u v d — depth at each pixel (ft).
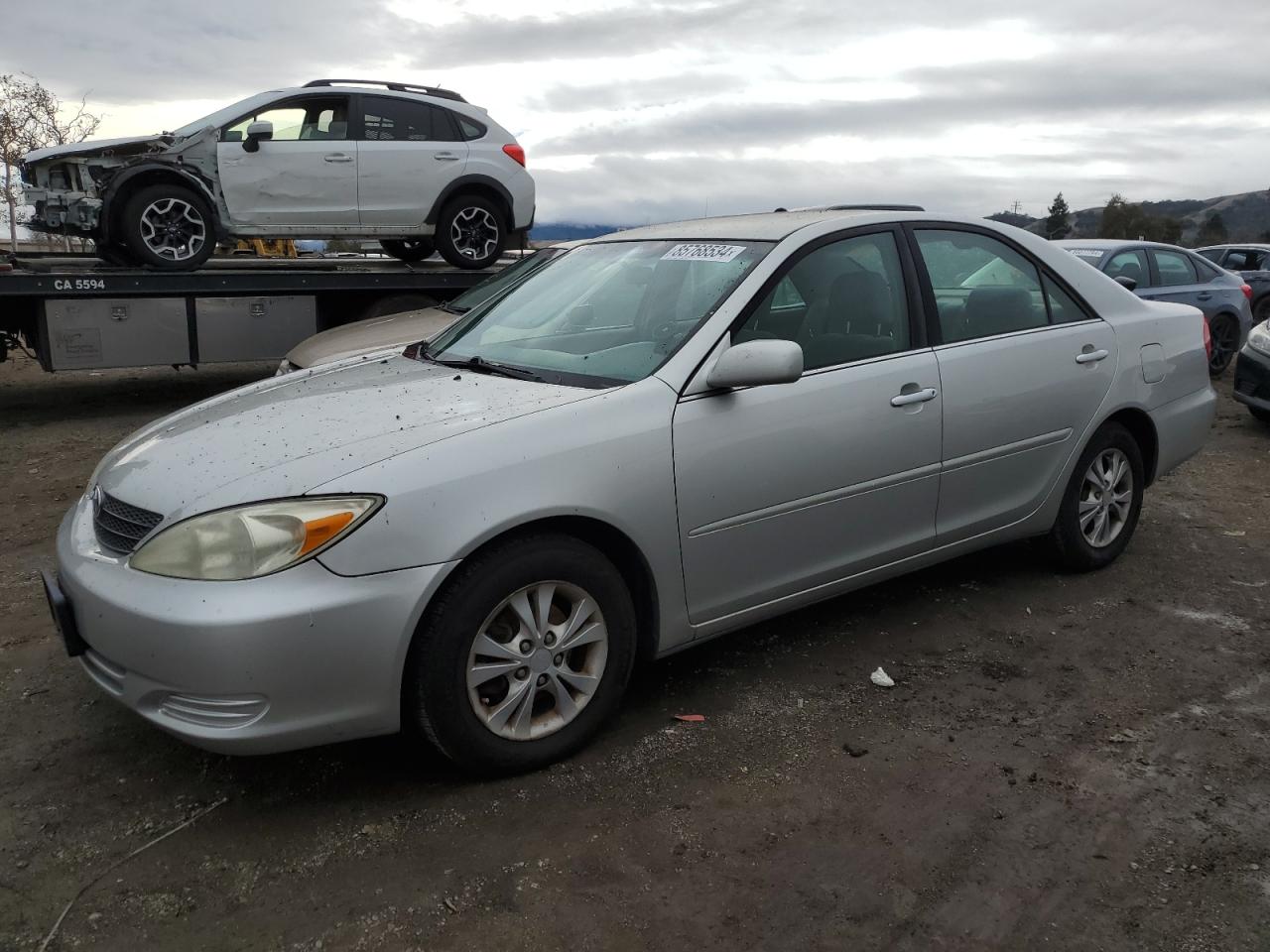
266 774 9.60
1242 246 52.85
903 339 12.00
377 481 8.40
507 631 9.25
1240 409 31.07
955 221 13.07
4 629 13.06
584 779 9.44
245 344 28.60
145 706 8.46
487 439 8.96
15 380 36.47
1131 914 7.62
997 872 8.11
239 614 7.93
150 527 8.71
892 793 9.23
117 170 26.91
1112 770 9.65
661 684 11.43
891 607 13.73
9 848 8.46
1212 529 17.47
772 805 9.02
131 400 31.89
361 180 29.78
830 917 7.58
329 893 7.88
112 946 7.32
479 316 13.34
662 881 8.00
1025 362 13.00
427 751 10.00
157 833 8.69
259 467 8.77
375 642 8.32
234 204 28.35
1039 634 12.85
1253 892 7.85
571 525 9.46
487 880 8.02
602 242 13.80
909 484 11.88
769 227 11.94
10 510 18.80
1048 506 13.82
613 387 10.01
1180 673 11.75
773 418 10.55
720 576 10.50
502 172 32.04
